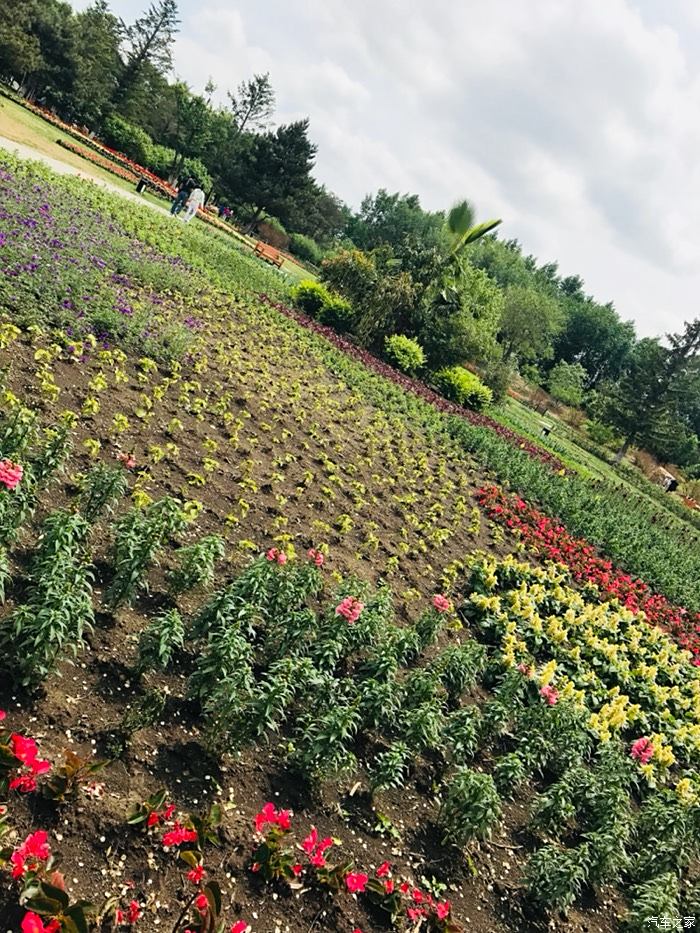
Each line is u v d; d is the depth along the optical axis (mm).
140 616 4703
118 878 3043
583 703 7285
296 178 55938
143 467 6688
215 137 56188
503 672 6820
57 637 3527
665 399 45969
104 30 50781
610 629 9719
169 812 3283
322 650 5035
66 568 3969
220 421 8953
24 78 48531
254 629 5215
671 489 42500
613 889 4969
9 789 3074
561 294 101875
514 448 18422
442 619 6480
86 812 3193
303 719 4391
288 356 14719
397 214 96875
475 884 4309
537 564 11367
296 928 3322
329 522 8141
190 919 2969
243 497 7309
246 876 3408
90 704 3832
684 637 12148
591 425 49562
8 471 3898
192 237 22688
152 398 8352
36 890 2633
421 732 4770
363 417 13703
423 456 13312
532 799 5426
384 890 3668
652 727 7949
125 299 10617
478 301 29984
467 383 24609
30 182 14039
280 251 57062
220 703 3863
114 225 15727
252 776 4051
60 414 6609
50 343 8070
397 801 4605
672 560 16938
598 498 18109
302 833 3891
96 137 48438
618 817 5160
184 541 5879
